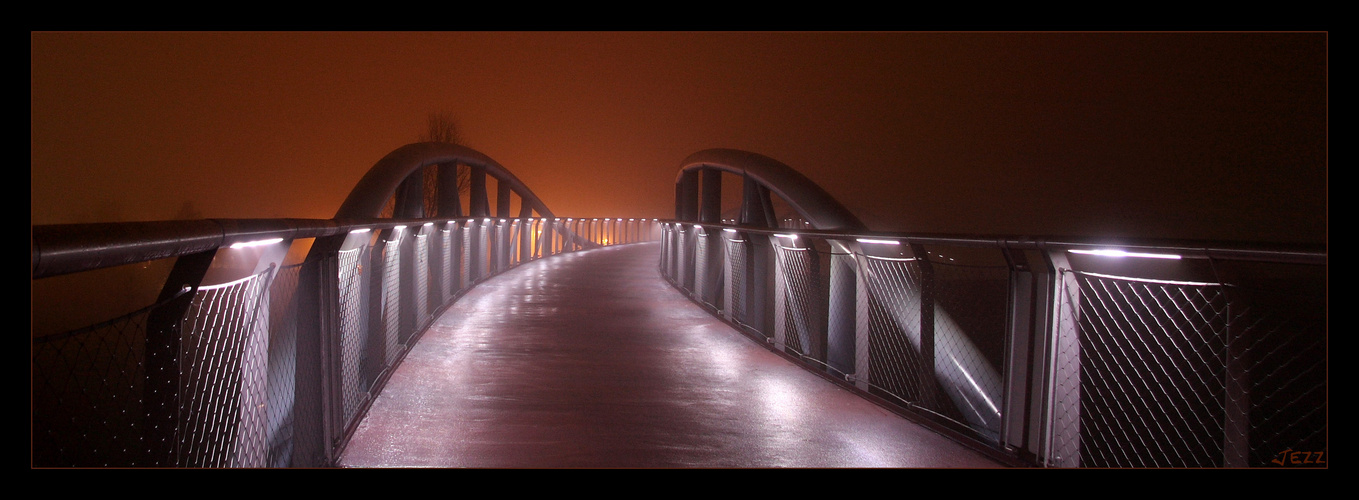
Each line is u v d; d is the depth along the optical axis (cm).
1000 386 304
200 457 161
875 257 370
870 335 385
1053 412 241
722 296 765
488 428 309
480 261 1016
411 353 484
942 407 322
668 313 724
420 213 857
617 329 611
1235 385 179
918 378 329
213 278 179
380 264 379
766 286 594
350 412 308
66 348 117
